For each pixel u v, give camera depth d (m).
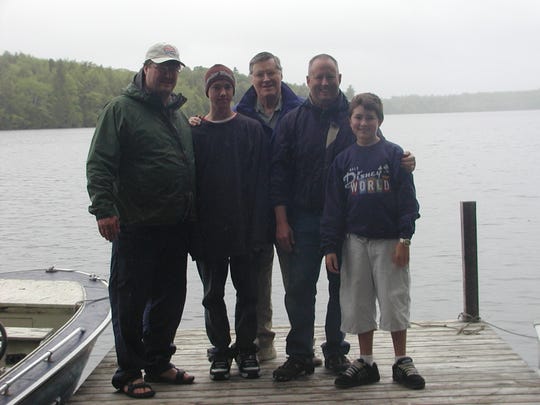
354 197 3.92
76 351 3.97
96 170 3.60
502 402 3.77
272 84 4.34
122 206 3.76
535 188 25.81
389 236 3.89
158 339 4.12
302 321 4.16
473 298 5.44
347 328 3.99
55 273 5.69
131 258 3.80
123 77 85.38
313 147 4.05
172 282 4.05
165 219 3.77
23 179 33.66
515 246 14.80
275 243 4.23
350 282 3.98
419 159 43.03
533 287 11.41
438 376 4.20
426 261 13.51
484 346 4.81
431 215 19.64
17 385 3.57
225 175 3.95
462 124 124.56
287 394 3.96
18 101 81.56
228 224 3.96
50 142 70.25
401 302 3.91
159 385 4.16
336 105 4.05
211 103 4.00
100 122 3.70
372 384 4.07
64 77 82.88
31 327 4.94
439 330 5.24
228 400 3.90
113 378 4.04
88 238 16.92
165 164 3.73
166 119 3.81
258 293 4.48
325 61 3.99
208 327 4.17
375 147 3.95
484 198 23.44
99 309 4.76
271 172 4.15
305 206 4.09
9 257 15.01
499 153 47.56
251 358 4.21
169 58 3.70
